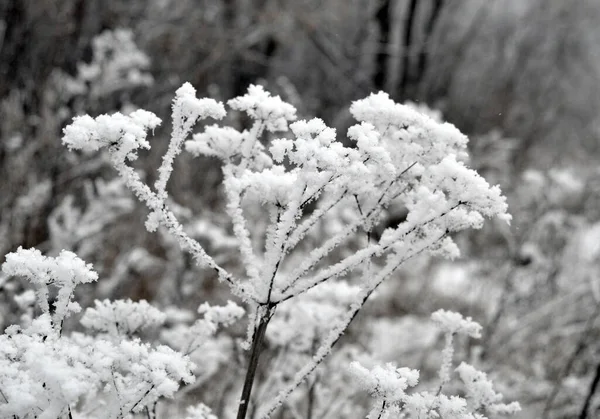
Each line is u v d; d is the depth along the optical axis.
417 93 12.59
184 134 1.54
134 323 2.01
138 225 6.05
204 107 1.53
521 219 6.11
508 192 8.50
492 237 7.61
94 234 4.88
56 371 1.23
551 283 5.55
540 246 5.92
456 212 1.65
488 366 4.58
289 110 1.76
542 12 16.48
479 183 1.52
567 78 17.50
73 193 5.62
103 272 5.23
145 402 1.54
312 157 1.39
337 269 1.61
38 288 1.54
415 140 1.79
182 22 9.30
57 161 4.95
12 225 4.53
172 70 9.09
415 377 1.53
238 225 1.72
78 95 5.92
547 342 5.43
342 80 12.05
